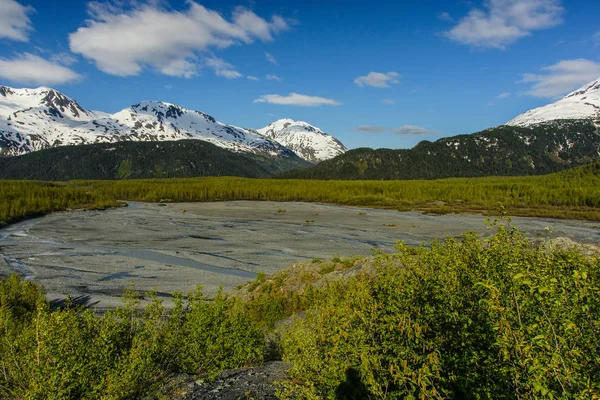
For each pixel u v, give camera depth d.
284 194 119.19
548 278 3.34
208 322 8.43
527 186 101.25
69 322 6.45
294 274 18.91
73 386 5.60
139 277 27.62
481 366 3.64
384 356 4.19
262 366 8.55
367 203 98.06
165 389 6.76
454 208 81.38
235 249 38.25
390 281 4.94
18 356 6.28
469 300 4.23
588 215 64.31
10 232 49.91
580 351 2.98
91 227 54.41
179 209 86.06
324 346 5.24
